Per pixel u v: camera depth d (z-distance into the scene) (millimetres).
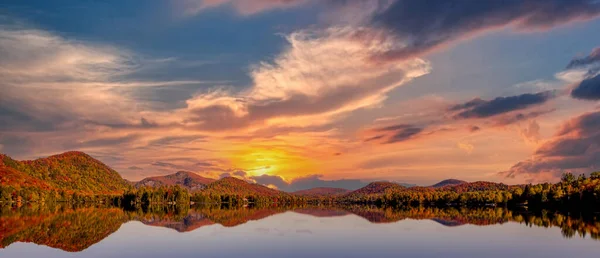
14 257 47812
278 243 58594
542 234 70625
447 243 59156
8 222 91500
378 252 51469
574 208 166625
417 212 153375
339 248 54219
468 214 134625
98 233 70875
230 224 92875
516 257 48906
